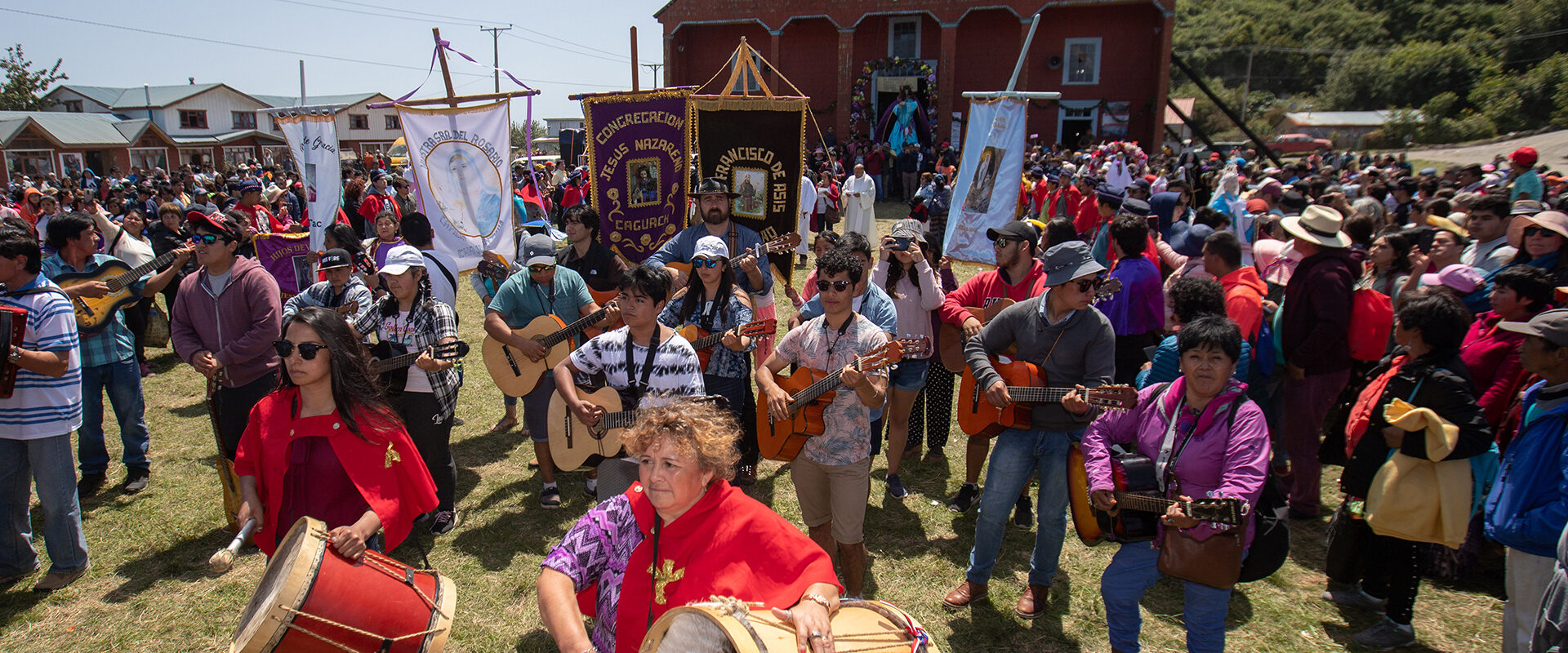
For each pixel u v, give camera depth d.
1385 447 3.71
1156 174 19.17
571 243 6.02
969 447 5.26
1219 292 4.29
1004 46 28.00
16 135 39.34
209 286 4.77
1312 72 83.00
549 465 5.30
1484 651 3.81
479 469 6.01
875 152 25.16
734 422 2.33
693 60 30.86
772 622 2.00
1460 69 69.75
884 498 5.55
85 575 4.45
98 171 43.50
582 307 5.38
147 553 4.71
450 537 4.94
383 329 4.74
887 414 6.05
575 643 2.03
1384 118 61.97
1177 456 3.09
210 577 4.48
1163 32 25.91
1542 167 13.81
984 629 4.06
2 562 4.32
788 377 4.04
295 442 3.19
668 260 6.08
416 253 4.68
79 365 4.29
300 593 2.56
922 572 4.58
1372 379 4.09
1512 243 5.51
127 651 3.85
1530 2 71.00
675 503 2.21
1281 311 5.05
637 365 3.87
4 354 3.79
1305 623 4.09
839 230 18.30
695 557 2.23
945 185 16.02
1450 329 3.50
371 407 3.19
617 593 2.33
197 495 5.48
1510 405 4.17
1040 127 28.23
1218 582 2.94
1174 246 6.62
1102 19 27.09
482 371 8.43
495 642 3.94
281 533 3.24
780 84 29.97
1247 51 84.06
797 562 2.21
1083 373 3.81
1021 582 4.48
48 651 3.84
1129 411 3.32
